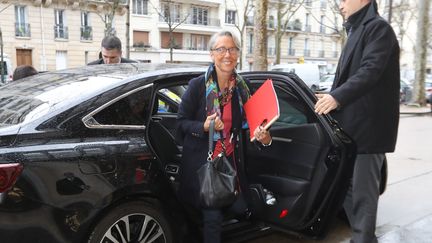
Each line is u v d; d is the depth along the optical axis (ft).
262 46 44.19
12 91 10.19
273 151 10.85
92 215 8.23
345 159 9.39
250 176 11.14
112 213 8.63
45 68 104.17
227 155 9.29
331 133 9.52
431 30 80.64
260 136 8.55
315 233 10.17
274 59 156.15
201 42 140.15
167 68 10.70
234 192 8.72
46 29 103.40
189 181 9.07
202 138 9.06
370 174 9.28
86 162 8.23
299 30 160.56
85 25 108.78
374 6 9.00
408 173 20.56
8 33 98.27
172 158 10.18
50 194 7.77
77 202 8.06
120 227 8.82
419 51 59.21
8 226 7.39
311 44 166.91
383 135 9.02
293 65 88.33
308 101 10.23
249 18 145.48
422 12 58.44
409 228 13.38
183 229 9.88
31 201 7.57
